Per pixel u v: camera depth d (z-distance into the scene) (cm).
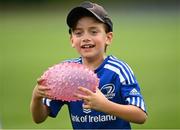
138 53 4700
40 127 1945
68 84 976
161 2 12525
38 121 1098
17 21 8600
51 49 5094
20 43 5625
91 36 1061
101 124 1102
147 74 3306
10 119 2100
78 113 1108
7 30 7150
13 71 3519
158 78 3117
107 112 998
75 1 12281
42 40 5978
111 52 4847
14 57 4431
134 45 5419
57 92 984
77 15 1059
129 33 6762
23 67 3734
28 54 4672
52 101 1101
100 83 1080
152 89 2742
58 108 1116
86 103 977
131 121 1036
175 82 2956
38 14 10006
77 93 978
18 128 1936
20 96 2594
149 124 1959
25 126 1972
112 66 1084
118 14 10112
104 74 1082
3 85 2933
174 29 7044
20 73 3416
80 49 1072
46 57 4441
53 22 8344
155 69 3541
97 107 977
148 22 8344
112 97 1082
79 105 1099
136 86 1073
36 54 4675
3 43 5641
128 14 10138
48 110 1105
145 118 1049
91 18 1056
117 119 1098
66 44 5528
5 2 11681
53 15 9712
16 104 2403
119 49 5078
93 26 1059
